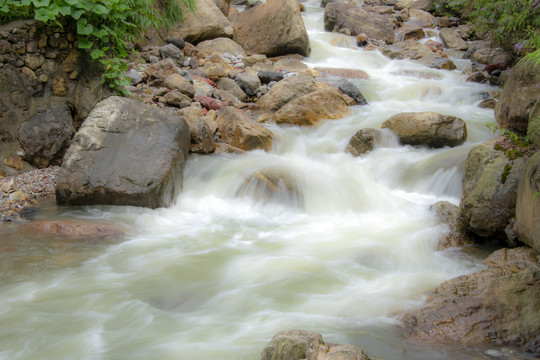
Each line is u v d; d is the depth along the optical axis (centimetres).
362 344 363
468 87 998
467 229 545
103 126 638
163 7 1058
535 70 583
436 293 423
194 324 398
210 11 1129
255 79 930
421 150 746
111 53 739
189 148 722
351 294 438
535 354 349
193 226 593
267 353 329
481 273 434
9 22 677
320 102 862
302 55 1154
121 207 606
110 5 700
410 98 974
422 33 1388
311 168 697
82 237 534
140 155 620
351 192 666
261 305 424
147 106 684
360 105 927
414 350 356
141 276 471
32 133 678
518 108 591
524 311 370
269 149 775
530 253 461
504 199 508
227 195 662
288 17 1117
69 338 377
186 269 486
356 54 1198
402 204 646
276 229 591
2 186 631
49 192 644
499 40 1127
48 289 443
